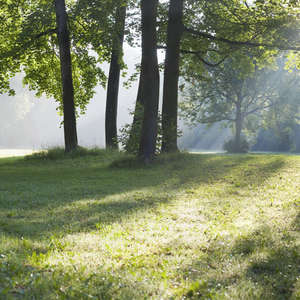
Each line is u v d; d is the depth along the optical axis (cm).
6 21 2442
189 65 2697
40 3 2453
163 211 717
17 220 637
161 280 363
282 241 509
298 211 705
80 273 373
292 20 2066
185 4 2095
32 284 338
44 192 974
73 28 2481
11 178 1306
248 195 906
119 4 2178
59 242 493
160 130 1777
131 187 1071
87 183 1164
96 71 2605
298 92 4250
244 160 1612
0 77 2552
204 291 340
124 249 470
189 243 497
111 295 326
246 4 2147
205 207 761
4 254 432
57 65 2794
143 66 1655
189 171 1394
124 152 1803
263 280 371
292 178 1142
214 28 2173
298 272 397
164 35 2317
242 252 467
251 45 2155
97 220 647
